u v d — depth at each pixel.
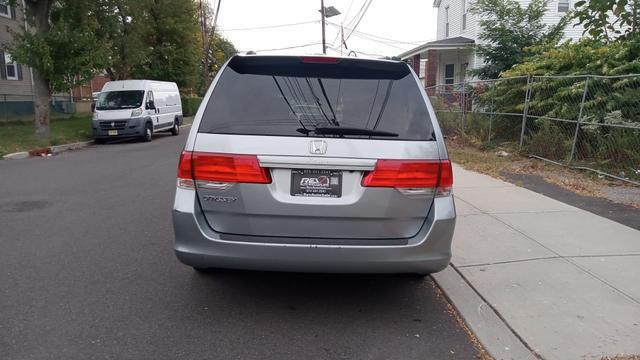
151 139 20.64
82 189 8.96
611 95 9.69
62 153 15.59
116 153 15.38
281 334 3.68
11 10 25.78
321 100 3.70
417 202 3.62
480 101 14.73
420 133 3.67
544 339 3.53
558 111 10.83
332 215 3.55
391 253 3.58
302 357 3.38
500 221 6.33
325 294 4.38
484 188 8.40
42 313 3.94
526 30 18.86
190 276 4.73
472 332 3.73
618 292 4.24
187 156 3.61
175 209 3.62
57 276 4.71
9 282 4.55
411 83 3.85
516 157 11.47
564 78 10.60
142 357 3.34
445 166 3.67
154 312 3.99
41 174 10.80
